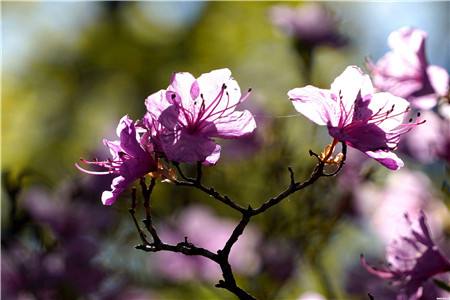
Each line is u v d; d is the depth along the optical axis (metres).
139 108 17.48
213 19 17.19
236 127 5.64
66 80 18.06
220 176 10.50
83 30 18.38
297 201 9.89
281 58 14.15
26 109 17.80
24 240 9.62
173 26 17.78
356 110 5.64
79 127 17.45
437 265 6.67
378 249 10.85
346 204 9.73
